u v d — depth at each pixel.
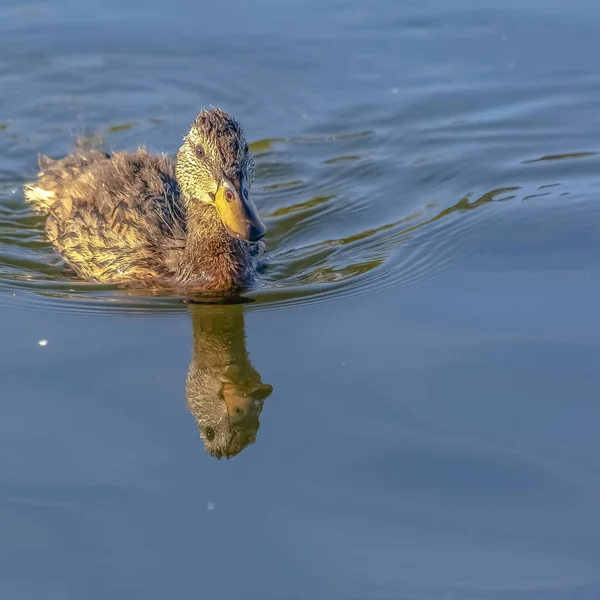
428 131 15.95
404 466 8.41
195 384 9.68
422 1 20.50
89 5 20.42
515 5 20.16
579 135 15.62
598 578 7.22
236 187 10.84
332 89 17.36
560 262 11.83
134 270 11.81
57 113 16.97
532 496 8.02
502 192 13.91
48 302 11.25
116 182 13.03
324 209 13.89
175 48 18.75
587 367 9.62
